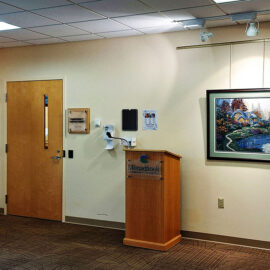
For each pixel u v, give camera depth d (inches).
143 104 192.1
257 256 160.4
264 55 165.6
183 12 151.2
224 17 158.2
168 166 168.1
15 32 186.5
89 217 207.9
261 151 166.7
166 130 187.2
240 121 170.1
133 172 170.2
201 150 179.8
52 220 217.8
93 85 204.4
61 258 158.9
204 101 178.4
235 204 173.5
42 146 219.0
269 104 164.4
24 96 223.1
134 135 194.9
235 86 171.9
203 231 180.7
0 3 139.7
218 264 151.9
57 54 213.0
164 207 165.3
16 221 216.2
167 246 167.5
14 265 151.6
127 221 173.8
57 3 139.7
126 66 195.5
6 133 229.0
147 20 162.9
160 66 187.3
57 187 215.9
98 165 204.7
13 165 227.8
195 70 179.8
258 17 158.4
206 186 179.3
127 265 151.0
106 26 173.8
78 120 207.3
